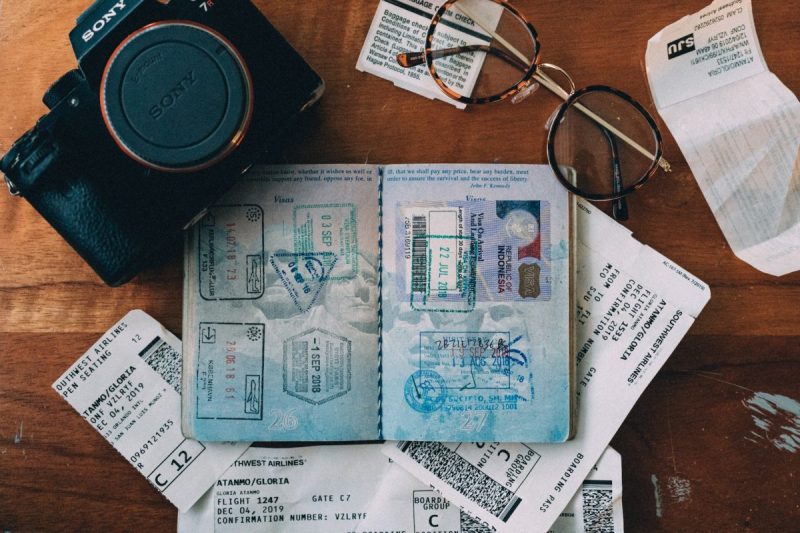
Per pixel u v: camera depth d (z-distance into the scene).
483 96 0.53
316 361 0.52
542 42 0.53
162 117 0.43
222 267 0.52
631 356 0.53
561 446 0.53
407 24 0.53
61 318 0.53
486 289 0.52
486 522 0.52
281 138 0.50
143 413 0.53
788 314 0.53
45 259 0.53
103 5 0.44
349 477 0.53
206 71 0.43
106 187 0.46
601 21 0.53
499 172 0.52
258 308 0.52
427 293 0.52
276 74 0.46
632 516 0.53
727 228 0.53
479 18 0.52
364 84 0.53
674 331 0.53
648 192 0.53
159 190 0.46
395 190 0.52
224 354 0.52
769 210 0.52
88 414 0.53
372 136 0.53
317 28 0.53
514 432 0.52
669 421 0.53
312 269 0.52
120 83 0.43
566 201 0.52
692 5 0.53
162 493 0.53
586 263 0.53
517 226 0.52
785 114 0.52
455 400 0.52
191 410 0.52
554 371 0.52
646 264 0.53
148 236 0.47
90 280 0.53
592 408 0.53
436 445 0.53
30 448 0.53
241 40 0.46
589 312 0.53
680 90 0.53
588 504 0.52
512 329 0.52
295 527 0.53
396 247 0.52
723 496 0.53
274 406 0.52
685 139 0.53
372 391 0.52
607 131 0.52
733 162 0.52
